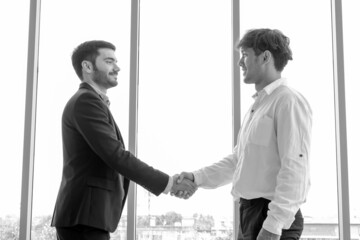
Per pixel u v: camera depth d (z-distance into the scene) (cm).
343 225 289
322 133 302
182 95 313
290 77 309
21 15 324
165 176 241
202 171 253
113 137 227
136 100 307
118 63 313
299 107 189
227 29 319
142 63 318
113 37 318
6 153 310
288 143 181
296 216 188
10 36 321
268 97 200
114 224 222
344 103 298
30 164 303
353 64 307
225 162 253
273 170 188
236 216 293
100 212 214
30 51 312
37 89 315
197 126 310
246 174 192
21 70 318
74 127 227
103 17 321
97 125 224
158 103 313
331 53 311
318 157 300
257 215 186
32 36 313
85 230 212
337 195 296
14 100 315
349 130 302
